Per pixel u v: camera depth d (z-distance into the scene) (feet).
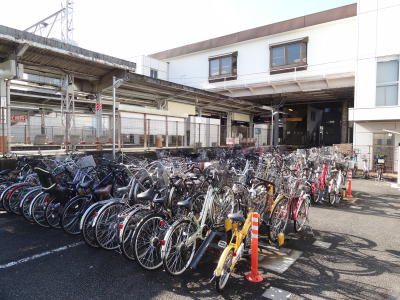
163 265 9.18
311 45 53.11
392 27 33.01
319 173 20.11
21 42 24.14
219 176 14.05
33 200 13.93
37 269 9.86
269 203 12.62
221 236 12.10
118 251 11.43
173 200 13.02
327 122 78.28
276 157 23.89
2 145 25.00
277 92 56.75
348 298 8.29
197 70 68.13
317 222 15.61
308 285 9.00
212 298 8.27
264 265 10.38
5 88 25.86
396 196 22.61
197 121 47.98
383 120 33.88
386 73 33.55
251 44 60.13
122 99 46.29
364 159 32.58
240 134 57.67
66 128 32.94
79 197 13.15
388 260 10.85
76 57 28.84
